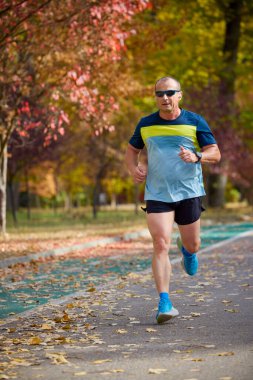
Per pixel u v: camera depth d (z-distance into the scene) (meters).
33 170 41.53
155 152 8.39
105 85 22.22
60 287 11.99
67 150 35.56
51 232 24.94
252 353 6.61
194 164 8.42
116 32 17.88
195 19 41.12
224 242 20.36
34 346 7.14
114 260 16.23
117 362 6.41
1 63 19.31
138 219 35.44
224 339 7.29
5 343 7.29
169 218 8.38
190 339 7.35
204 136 8.45
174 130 8.36
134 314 8.98
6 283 12.53
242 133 40.09
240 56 46.78
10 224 31.98
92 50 18.56
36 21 18.17
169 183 8.36
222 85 38.97
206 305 9.54
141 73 37.12
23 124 23.22
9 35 17.08
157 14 39.06
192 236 8.66
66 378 5.89
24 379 5.87
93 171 41.78
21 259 15.77
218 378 5.77
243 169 49.41
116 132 35.84
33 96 20.78
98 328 8.10
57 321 8.52
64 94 19.97
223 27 45.44
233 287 11.27
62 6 17.22
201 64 40.59
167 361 6.40
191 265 9.12
